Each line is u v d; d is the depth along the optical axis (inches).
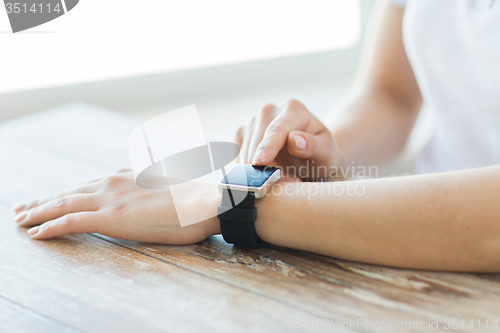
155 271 19.0
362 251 18.8
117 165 34.1
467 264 17.5
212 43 121.6
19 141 40.4
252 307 16.1
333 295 16.7
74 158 35.8
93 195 24.2
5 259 20.5
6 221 25.2
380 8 39.6
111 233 22.2
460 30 29.7
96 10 102.5
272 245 21.3
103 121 46.4
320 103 114.0
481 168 18.6
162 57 115.0
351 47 142.3
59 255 20.8
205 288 17.5
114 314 15.9
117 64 109.2
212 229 21.5
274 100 117.6
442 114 33.3
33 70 96.3
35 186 30.4
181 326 15.1
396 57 36.5
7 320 15.7
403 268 18.5
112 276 18.6
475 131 31.0
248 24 125.8
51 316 15.9
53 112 49.8
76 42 101.3
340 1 138.9
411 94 37.1
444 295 16.4
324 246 19.6
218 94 125.2
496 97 27.9
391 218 18.1
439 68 31.8
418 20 32.1
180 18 114.4
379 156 34.7
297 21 134.0
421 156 38.0
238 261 19.7
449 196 17.6
